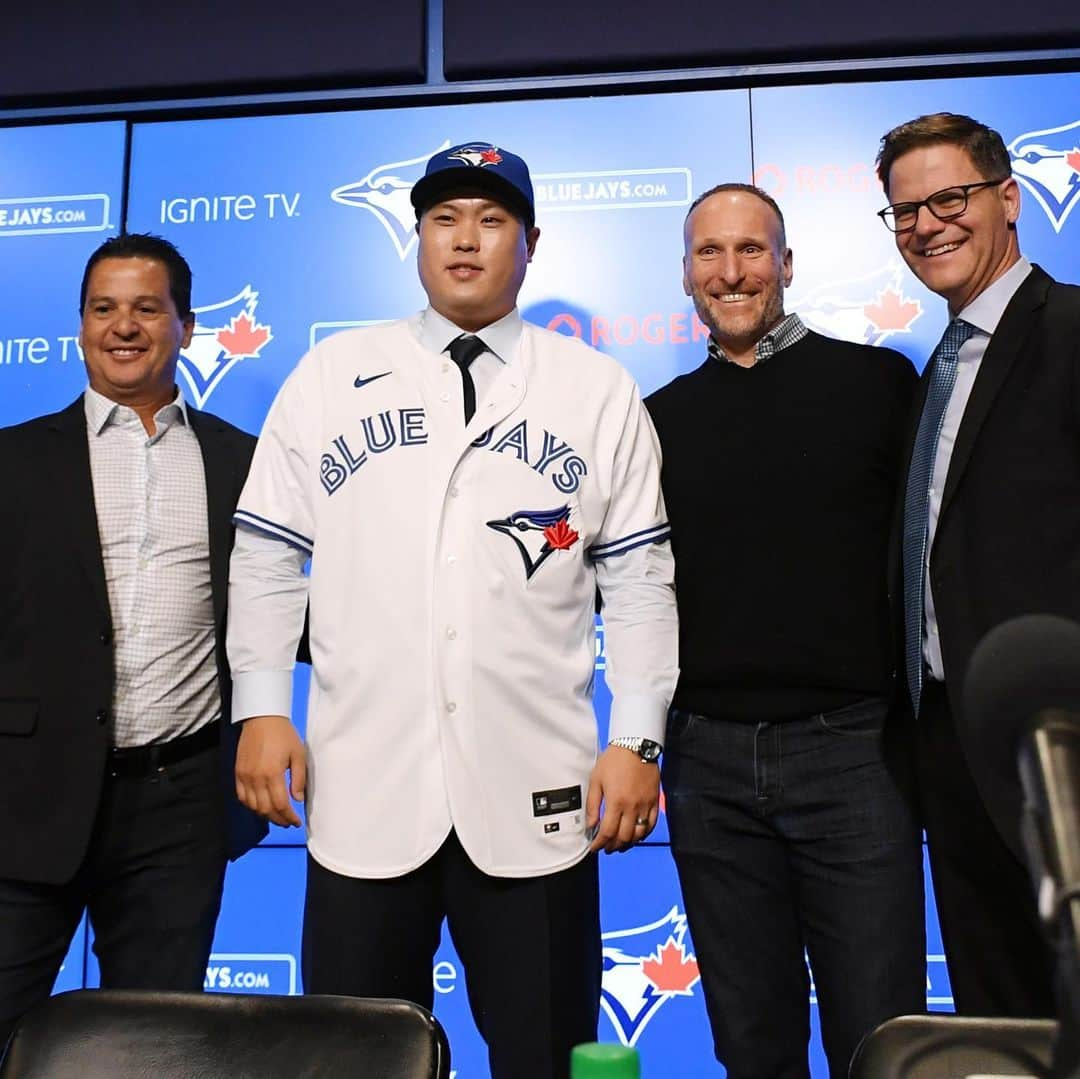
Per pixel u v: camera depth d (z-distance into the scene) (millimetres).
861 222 2873
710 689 2041
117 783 2023
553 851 1728
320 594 1796
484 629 1741
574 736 1782
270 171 2994
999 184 2014
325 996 1129
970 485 1864
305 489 1876
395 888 1704
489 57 2961
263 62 3010
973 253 1993
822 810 1979
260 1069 1075
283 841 2832
